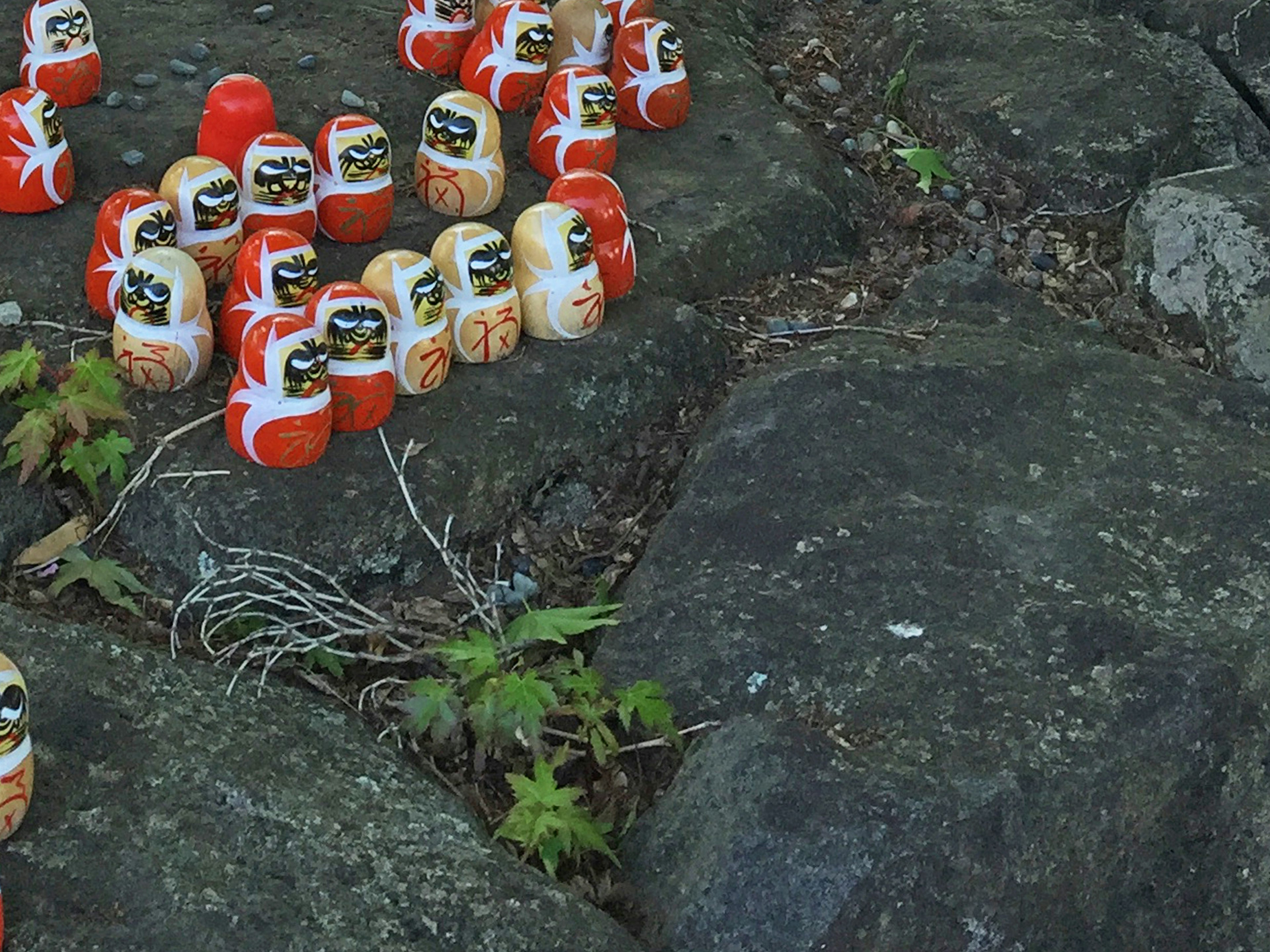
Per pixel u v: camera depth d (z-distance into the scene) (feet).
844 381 2.42
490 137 2.70
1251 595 2.10
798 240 2.91
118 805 1.79
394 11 3.40
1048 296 2.91
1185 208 2.80
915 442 2.34
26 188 2.59
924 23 3.44
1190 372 2.53
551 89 2.85
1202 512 2.23
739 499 2.26
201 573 2.16
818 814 1.80
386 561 2.21
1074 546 2.17
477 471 2.29
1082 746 1.89
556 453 2.39
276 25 3.31
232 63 3.14
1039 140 3.13
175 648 2.12
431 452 2.28
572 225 2.44
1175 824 1.91
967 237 3.03
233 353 2.35
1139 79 3.26
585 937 1.75
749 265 2.85
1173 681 1.95
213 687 1.99
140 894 1.71
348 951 1.68
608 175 2.92
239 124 2.62
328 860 1.77
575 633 2.12
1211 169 2.96
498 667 2.07
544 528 2.36
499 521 2.33
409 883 1.76
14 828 1.73
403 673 2.15
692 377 2.57
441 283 2.32
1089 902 1.86
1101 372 2.50
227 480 2.19
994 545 2.16
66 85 2.89
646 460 2.47
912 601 2.08
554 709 2.05
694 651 2.07
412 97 3.08
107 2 3.31
